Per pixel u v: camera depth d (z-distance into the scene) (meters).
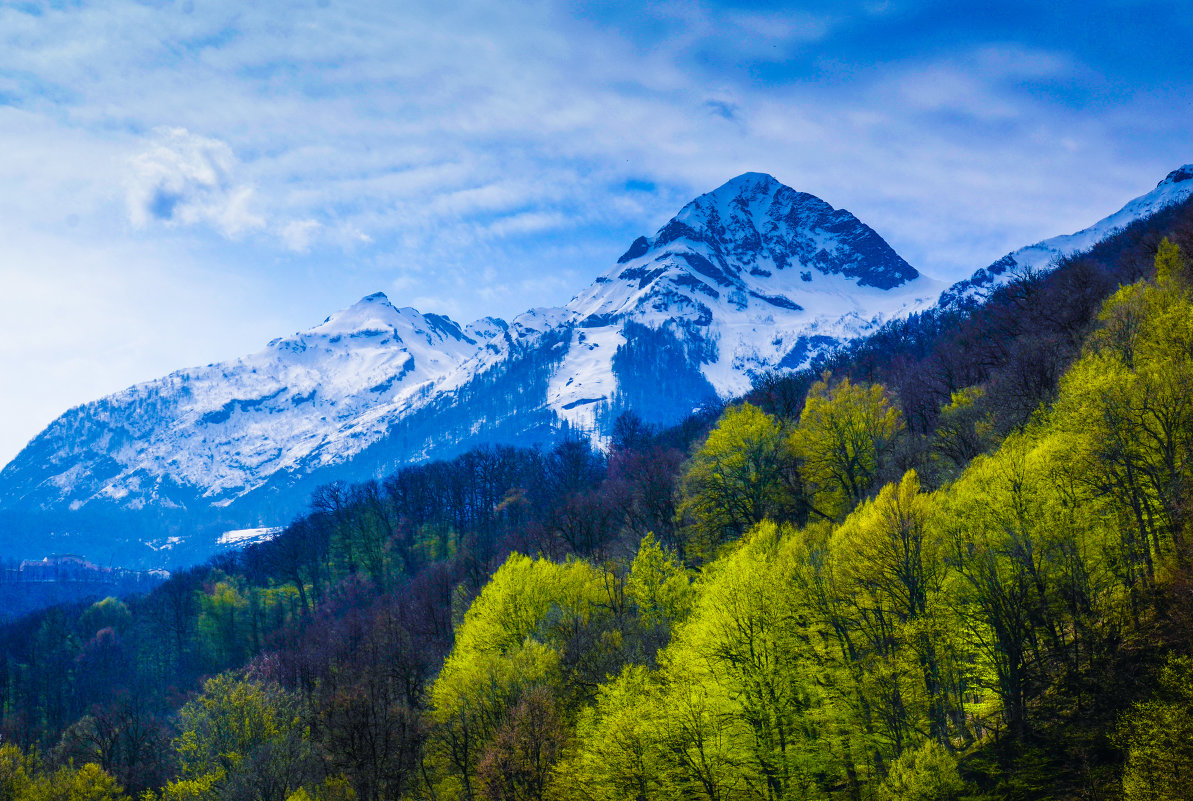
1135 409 39.28
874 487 62.25
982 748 38.25
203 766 64.25
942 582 40.62
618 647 54.25
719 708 41.28
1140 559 38.31
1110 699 35.00
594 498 102.62
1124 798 29.83
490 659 55.00
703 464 73.31
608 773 41.62
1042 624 38.44
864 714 40.34
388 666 74.81
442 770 54.34
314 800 55.94
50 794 64.81
